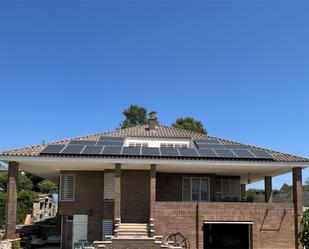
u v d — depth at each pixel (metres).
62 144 31.88
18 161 28.81
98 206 32.69
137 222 32.22
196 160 29.02
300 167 30.17
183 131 38.06
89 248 26.25
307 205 44.97
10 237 28.06
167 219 29.05
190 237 29.03
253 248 29.25
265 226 29.58
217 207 29.50
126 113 89.69
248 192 66.56
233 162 29.34
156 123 39.41
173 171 33.38
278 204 29.83
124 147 30.88
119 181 28.83
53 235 38.88
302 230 18.23
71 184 33.09
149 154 29.14
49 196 60.66
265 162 29.61
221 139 36.56
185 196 33.72
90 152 28.97
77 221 32.50
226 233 34.00
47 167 32.19
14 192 28.56
